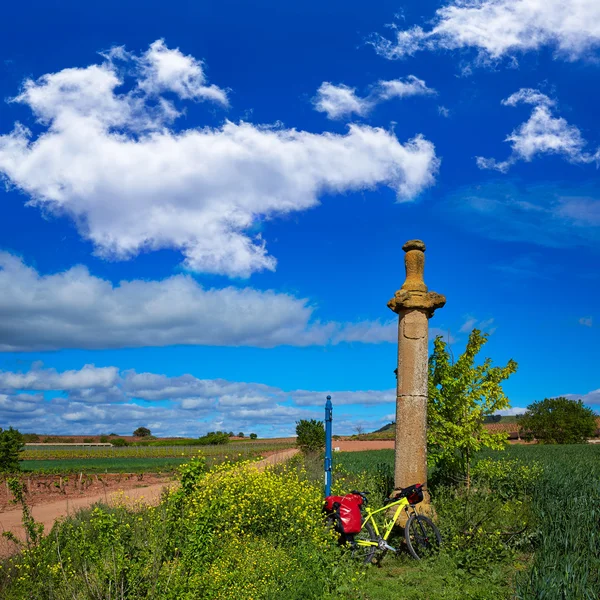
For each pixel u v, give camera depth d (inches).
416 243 482.0
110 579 244.7
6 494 797.2
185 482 295.1
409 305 468.4
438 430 554.6
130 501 480.7
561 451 1446.9
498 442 569.9
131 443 3193.9
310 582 315.0
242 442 3034.0
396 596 317.1
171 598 245.4
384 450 1706.4
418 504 442.9
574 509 424.8
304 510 412.5
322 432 1418.6
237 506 403.5
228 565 315.6
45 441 3533.5
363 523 401.4
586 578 292.0
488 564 370.6
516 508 457.4
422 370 467.2
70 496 761.6
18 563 307.3
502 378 564.4
